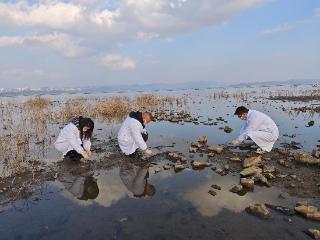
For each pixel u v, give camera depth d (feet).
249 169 22.66
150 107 69.72
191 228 15.53
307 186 20.17
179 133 38.01
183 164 25.43
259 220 16.15
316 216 16.02
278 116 52.21
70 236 15.03
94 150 30.48
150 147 31.12
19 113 65.57
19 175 23.70
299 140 32.96
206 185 21.04
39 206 18.42
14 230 15.67
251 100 87.81
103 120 51.31
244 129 29.09
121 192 20.29
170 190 20.36
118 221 16.40
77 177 23.24
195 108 68.03
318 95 100.07
